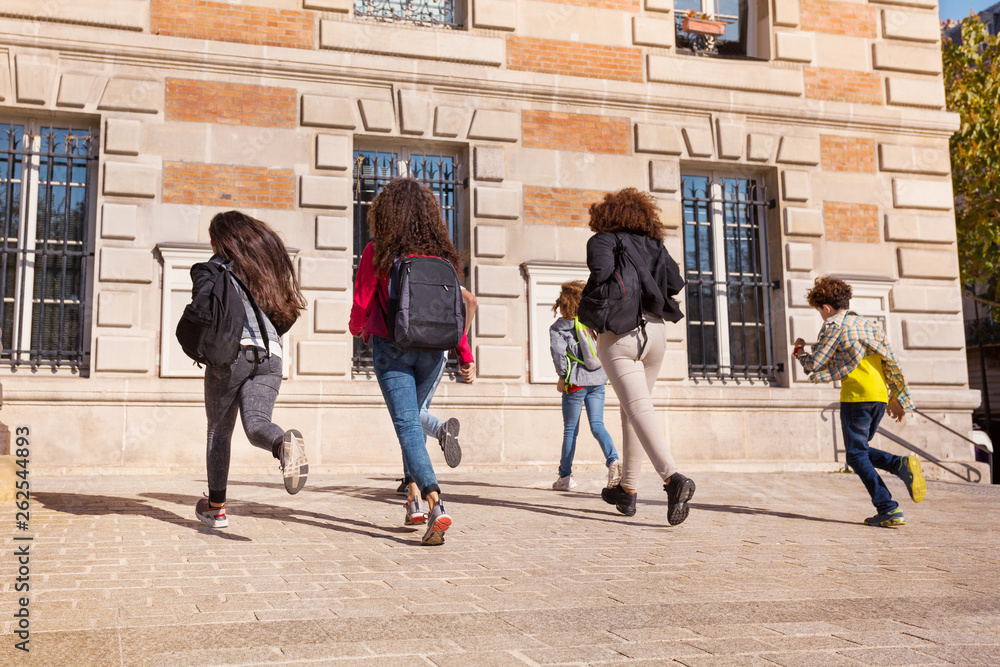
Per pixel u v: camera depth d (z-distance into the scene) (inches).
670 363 390.0
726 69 412.8
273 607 96.8
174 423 325.1
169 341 328.8
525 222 377.7
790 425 399.5
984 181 587.5
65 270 334.6
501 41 383.6
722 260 416.2
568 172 385.7
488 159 375.2
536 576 119.6
